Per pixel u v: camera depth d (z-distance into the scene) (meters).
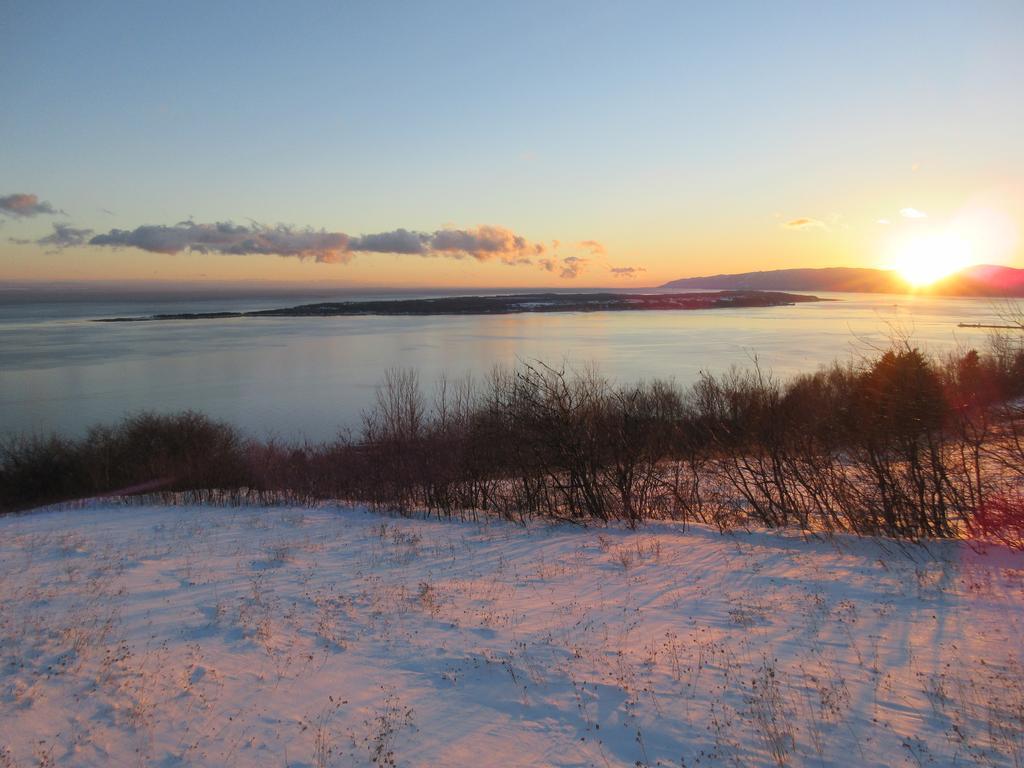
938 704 5.21
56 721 5.23
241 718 5.38
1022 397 13.93
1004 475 12.07
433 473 18.16
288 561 10.84
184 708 5.50
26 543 12.35
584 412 15.91
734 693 5.58
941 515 11.37
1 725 5.10
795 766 4.51
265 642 6.96
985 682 5.50
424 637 7.14
